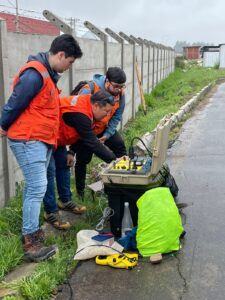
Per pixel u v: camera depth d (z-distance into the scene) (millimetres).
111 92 2736
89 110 2502
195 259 2314
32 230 2246
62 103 2541
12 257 2201
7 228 2514
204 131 6023
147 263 2273
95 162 3959
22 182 3049
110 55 5230
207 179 3738
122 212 2477
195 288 2053
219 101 9648
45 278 2033
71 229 2639
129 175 2393
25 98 2041
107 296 2004
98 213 2830
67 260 2264
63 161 2762
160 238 2277
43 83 2068
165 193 2355
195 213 2953
